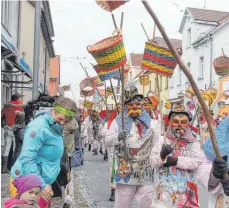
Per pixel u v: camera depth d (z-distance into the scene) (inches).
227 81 724.0
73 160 288.5
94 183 378.9
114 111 225.3
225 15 1243.2
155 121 209.0
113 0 112.7
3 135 394.6
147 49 199.3
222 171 115.8
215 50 1067.3
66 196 265.1
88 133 726.5
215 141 115.3
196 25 1213.7
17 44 702.5
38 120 164.2
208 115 110.1
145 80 370.3
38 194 147.1
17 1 702.5
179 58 101.2
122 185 206.8
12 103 399.5
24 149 159.8
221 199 148.4
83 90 388.8
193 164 172.1
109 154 312.5
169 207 174.4
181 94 1181.7
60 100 163.8
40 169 162.7
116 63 193.8
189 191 174.4
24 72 557.0
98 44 193.2
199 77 1165.1
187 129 175.3
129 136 204.7
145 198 204.8
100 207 286.0
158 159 173.5
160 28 96.9
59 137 165.2
